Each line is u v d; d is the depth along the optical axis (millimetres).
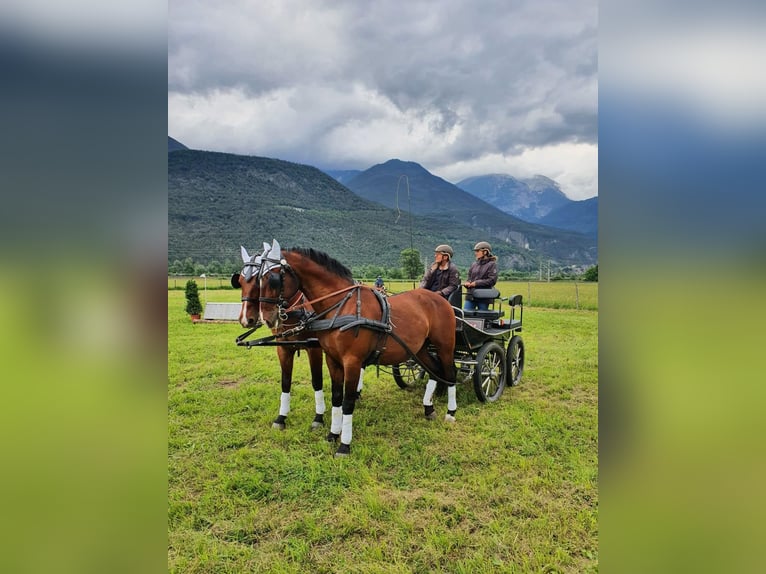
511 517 3551
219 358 9164
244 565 3102
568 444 4793
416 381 7262
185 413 5871
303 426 5398
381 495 3889
